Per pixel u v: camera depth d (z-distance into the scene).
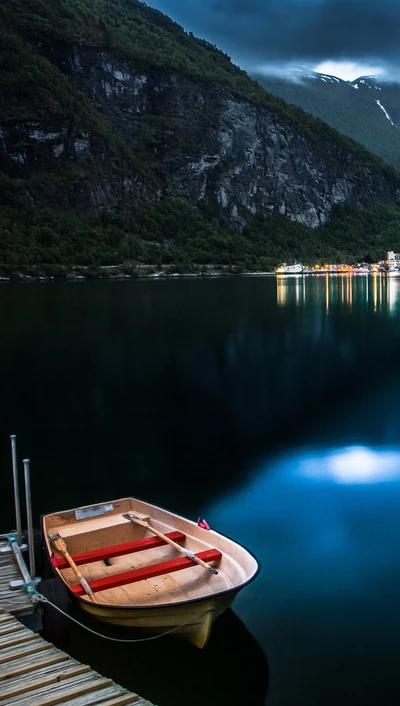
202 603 13.15
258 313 88.81
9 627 12.80
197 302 108.19
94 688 11.09
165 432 32.25
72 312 89.69
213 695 13.14
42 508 22.80
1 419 35.00
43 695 10.86
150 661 13.94
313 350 56.44
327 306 101.12
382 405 37.31
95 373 46.53
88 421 34.50
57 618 13.81
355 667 13.83
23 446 30.31
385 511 22.14
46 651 12.07
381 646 14.49
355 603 16.14
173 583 15.04
